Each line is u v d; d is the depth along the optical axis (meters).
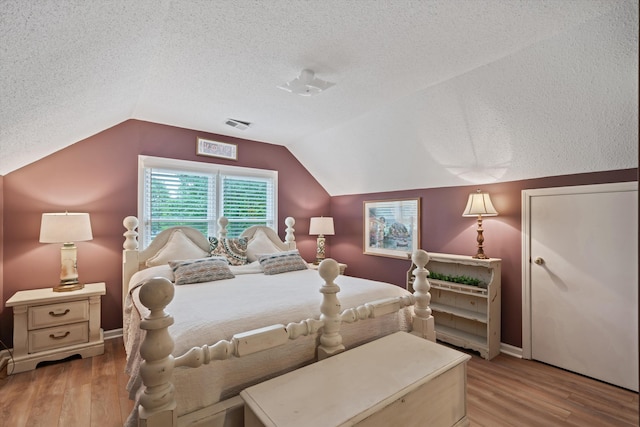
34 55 1.23
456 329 3.41
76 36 1.27
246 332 1.47
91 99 2.14
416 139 3.25
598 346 2.50
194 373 1.34
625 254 2.38
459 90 2.50
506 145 2.75
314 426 1.12
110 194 3.23
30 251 2.85
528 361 2.85
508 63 2.13
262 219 4.38
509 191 3.06
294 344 1.69
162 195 3.55
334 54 2.05
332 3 1.55
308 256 4.87
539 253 2.84
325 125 3.61
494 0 1.53
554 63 2.00
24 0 0.90
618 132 2.19
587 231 2.56
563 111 2.26
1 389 2.23
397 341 1.92
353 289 2.29
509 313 3.03
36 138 2.29
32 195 2.86
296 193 4.75
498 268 2.98
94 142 3.15
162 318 1.20
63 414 1.95
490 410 2.06
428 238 3.84
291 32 1.80
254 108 3.07
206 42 1.90
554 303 2.74
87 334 2.78
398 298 2.17
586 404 2.14
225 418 1.34
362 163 4.10
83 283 3.07
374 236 4.52
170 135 3.60
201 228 3.83
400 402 1.36
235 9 1.58
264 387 1.38
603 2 1.56
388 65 2.21
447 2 1.55
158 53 2.02
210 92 2.67
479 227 3.09
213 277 2.72
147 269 2.87
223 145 4.01
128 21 1.40
